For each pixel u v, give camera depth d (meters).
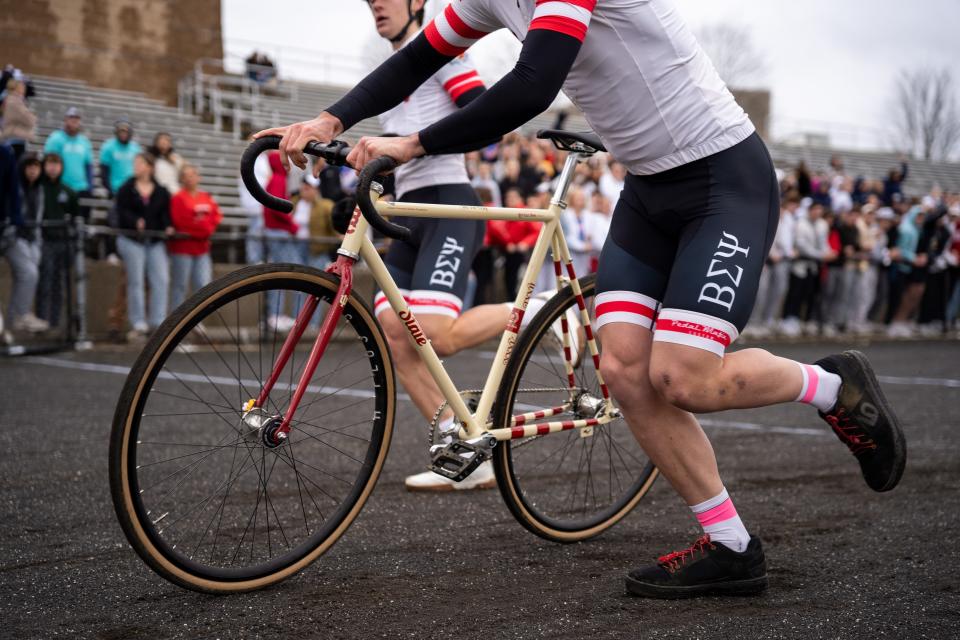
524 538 2.61
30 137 8.78
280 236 8.95
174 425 4.44
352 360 2.45
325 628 1.90
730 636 1.84
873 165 25.58
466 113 1.96
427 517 2.82
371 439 2.37
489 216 2.45
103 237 8.18
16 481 3.27
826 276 11.61
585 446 2.89
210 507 2.86
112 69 17.30
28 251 7.75
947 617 1.95
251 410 2.21
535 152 10.05
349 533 2.64
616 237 2.18
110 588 2.15
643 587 2.09
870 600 2.06
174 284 8.37
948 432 4.46
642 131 2.02
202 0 18.20
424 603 2.05
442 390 2.40
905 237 12.30
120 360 7.37
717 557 2.09
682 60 1.99
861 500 3.03
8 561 2.35
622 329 2.14
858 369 2.20
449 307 3.05
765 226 2.04
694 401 2.03
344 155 2.10
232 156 14.13
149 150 9.60
